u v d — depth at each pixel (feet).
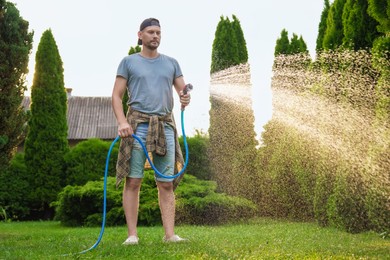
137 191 13.57
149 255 10.72
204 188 30.55
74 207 32.83
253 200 34.22
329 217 20.51
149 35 13.74
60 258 10.73
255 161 34.27
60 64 47.24
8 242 16.94
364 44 21.59
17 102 23.41
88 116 73.97
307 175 25.03
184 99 13.87
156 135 13.29
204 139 39.27
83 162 43.14
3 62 22.18
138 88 13.55
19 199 44.16
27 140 45.32
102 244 13.39
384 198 17.61
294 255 10.64
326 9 36.29
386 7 19.04
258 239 14.78
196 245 12.16
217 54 37.73
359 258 10.38
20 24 23.08
